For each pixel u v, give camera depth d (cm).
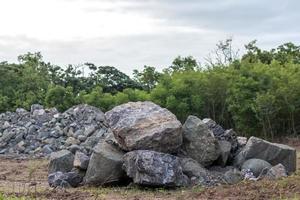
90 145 2369
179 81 3597
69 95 3978
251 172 1438
